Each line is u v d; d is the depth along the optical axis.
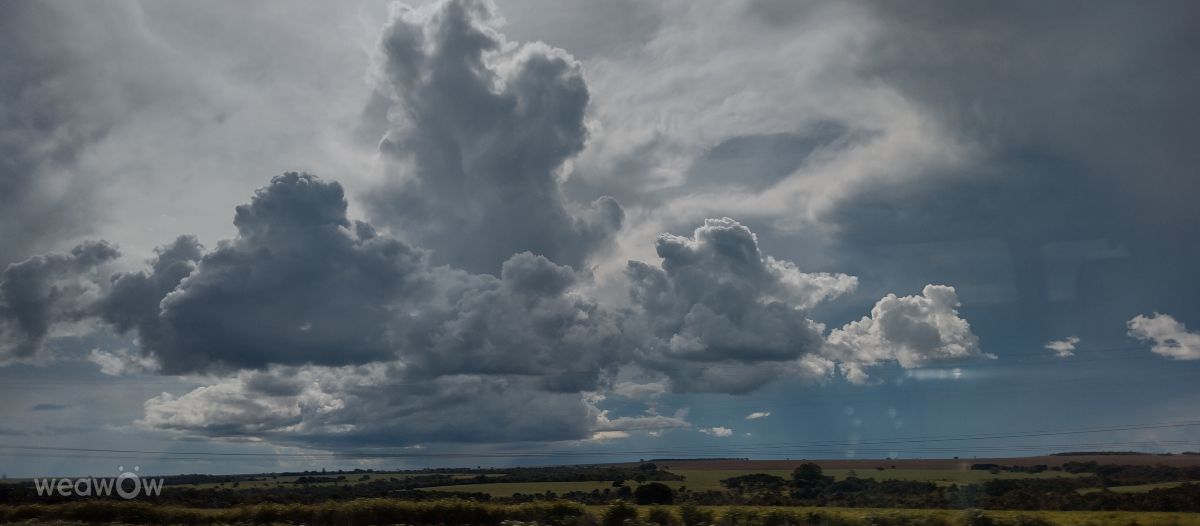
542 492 140.75
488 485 157.88
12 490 91.81
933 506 100.50
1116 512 75.56
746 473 162.50
